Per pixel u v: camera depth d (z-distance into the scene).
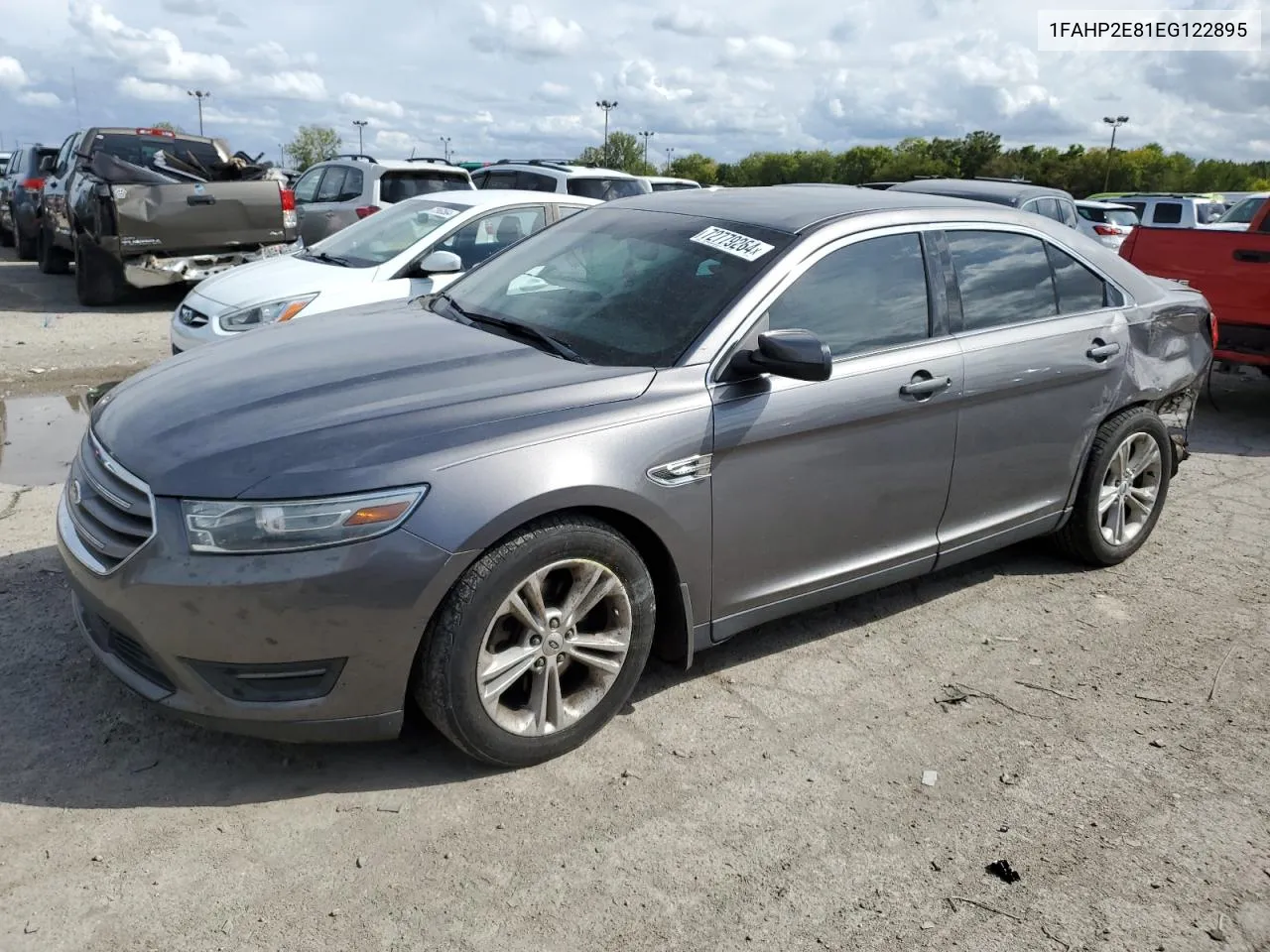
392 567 2.75
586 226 4.40
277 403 3.09
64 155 14.95
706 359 3.36
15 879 2.57
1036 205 12.19
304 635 2.74
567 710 3.19
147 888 2.57
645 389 3.23
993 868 2.82
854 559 3.87
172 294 13.34
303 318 4.31
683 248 3.86
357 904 2.56
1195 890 2.79
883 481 3.83
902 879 2.77
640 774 3.16
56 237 14.59
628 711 3.52
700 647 3.53
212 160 13.81
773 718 3.53
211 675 2.79
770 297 3.54
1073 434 4.57
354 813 2.90
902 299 3.92
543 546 2.96
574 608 3.11
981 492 4.25
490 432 2.94
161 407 3.19
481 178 15.41
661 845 2.85
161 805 2.89
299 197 14.09
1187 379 5.12
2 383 8.10
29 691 3.40
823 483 3.64
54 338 9.90
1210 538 5.52
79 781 2.96
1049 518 4.66
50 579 4.21
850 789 3.15
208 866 2.66
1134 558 5.18
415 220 7.91
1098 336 4.59
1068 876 2.81
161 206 11.09
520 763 3.12
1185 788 3.24
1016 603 4.59
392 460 2.80
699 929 2.55
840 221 3.83
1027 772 3.29
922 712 3.62
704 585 3.43
